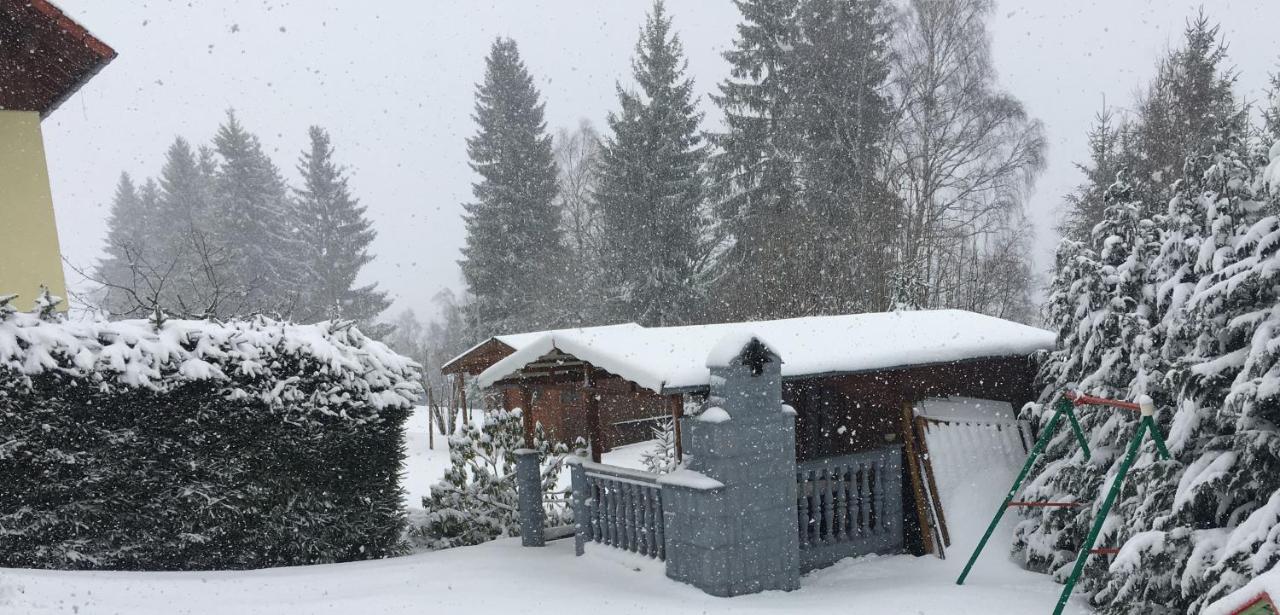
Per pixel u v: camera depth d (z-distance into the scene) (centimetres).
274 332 903
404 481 1781
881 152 2872
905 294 2119
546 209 3950
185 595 662
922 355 922
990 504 913
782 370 828
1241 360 609
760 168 3067
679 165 3356
